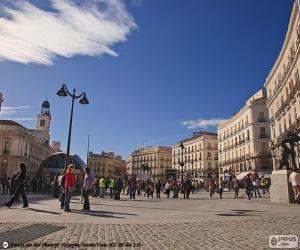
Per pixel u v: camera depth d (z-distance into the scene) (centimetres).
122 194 3353
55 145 11256
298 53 3425
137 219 1030
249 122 6006
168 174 4112
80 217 1061
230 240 662
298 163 3428
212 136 8988
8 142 6812
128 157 14338
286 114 4153
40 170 3325
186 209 1412
